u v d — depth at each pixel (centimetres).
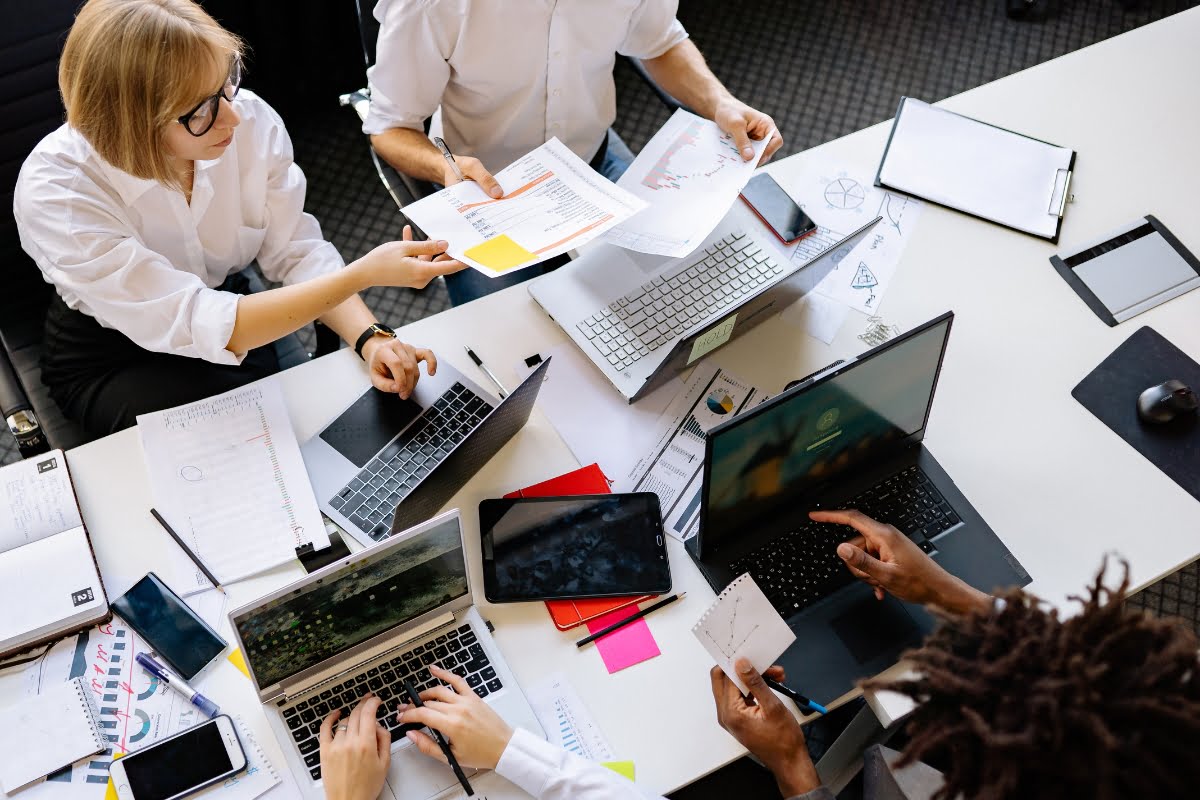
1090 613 98
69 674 134
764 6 314
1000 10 315
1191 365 165
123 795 125
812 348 166
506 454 155
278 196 176
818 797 125
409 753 129
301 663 129
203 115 142
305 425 155
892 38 309
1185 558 148
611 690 137
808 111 295
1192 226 180
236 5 243
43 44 157
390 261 151
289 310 154
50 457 148
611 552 145
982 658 100
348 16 258
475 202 154
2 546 141
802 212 175
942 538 149
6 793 126
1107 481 155
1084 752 91
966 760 99
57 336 171
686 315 164
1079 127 191
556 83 185
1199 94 196
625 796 122
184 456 150
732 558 145
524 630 140
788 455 138
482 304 168
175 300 153
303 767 127
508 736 126
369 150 283
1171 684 93
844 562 144
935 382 144
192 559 142
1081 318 170
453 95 188
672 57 194
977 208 179
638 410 160
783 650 125
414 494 130
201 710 132
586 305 165
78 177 151
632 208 149
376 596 127
